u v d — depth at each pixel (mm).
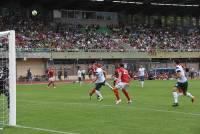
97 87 26203
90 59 68500
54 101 25938
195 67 79000
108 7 78312
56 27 73562
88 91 36438
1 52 18062
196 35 86625
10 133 13836
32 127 15047
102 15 80562
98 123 15914
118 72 24078
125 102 24703
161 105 22641
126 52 71250
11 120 15547
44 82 58594
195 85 45312
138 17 85562
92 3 74312
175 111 19656
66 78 65875
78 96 30172
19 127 15070
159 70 68188
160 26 87000
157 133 13625
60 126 15242
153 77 65938
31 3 72625
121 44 74562
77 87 43719
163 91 35312
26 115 18672
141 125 15336
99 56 68688
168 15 88625
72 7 76125
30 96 30719
